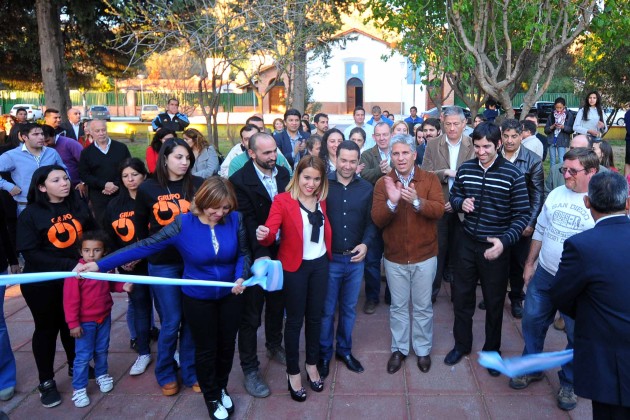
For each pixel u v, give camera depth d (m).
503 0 8.02
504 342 4.88
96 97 49.44
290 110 7.41
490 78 7.88
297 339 3.89
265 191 4.12
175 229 3.44
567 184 3.57
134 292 4.34
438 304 5.82
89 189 6.92
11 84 20.81
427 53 10.07
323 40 14.50
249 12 10.62
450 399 3.96
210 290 3.48
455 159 5.47
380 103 43.75
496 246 3.83
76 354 3.96
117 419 3.81
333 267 4.12
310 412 3.83
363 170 5.84
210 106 10.81
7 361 4.11
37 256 3.84
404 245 4.20
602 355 2.60
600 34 8.20
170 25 11.59
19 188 6.32
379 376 4.30
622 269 2.56
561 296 2.75
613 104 17.92
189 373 4.14
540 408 3.81
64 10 14.91
